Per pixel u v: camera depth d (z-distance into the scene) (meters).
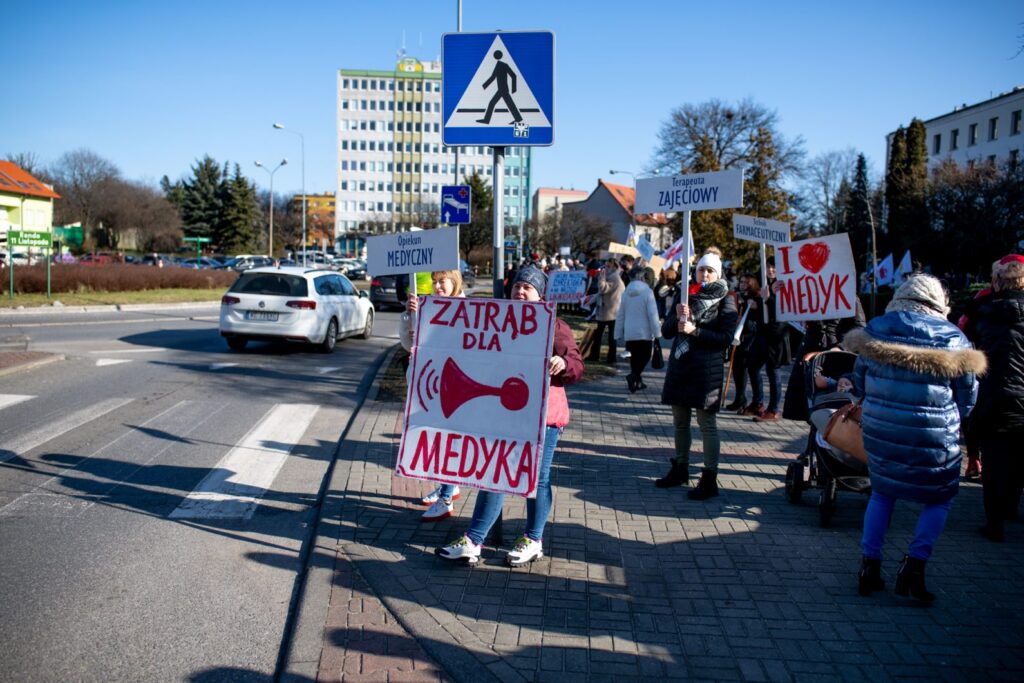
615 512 5.50
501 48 4.98
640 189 5.98
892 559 4.71
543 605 4.02
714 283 5.68
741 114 47.34
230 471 6.64
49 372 11.48
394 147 114.12
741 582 4.35
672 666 3.45
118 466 6.69
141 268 33.91
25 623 3.84
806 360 5.73
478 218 55.06
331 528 5.09
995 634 3.76
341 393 10.58
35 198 57.06
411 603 4.00
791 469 5.72
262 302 14.10
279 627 3.90
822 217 67.50
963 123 59.88
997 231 33.16
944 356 3.85
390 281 28.05
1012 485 5.31
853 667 3.45
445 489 5.27
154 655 3.58
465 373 4.50
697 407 5.73
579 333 17.17
